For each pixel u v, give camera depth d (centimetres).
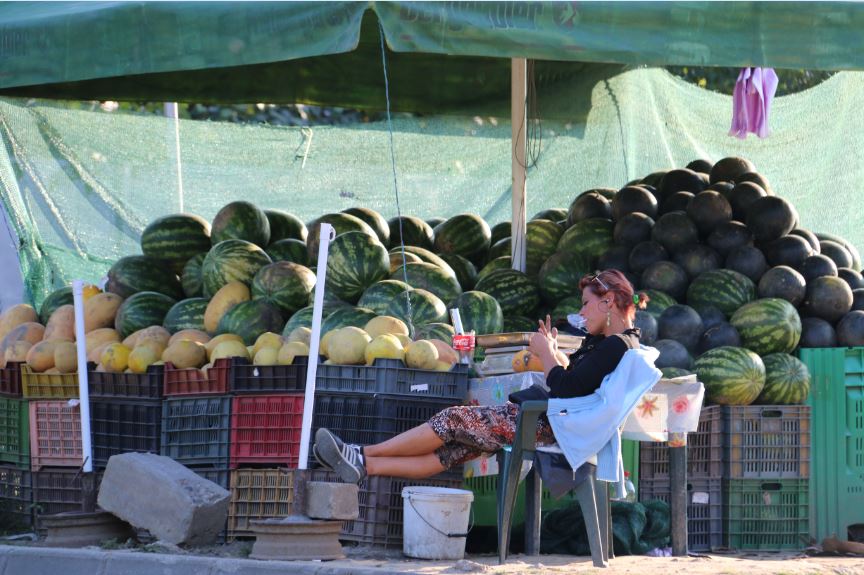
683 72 4494
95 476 1806
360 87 3045
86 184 3145
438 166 3675
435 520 1631
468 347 1773
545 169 3441
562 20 1619
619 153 3372
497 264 2594
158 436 1881
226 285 2358
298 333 1988
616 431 1520
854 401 2059
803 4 1642
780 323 2116
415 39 1614
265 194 3619
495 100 3133
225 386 1820
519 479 1598
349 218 2578
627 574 1475
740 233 2367
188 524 1636
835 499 2017
